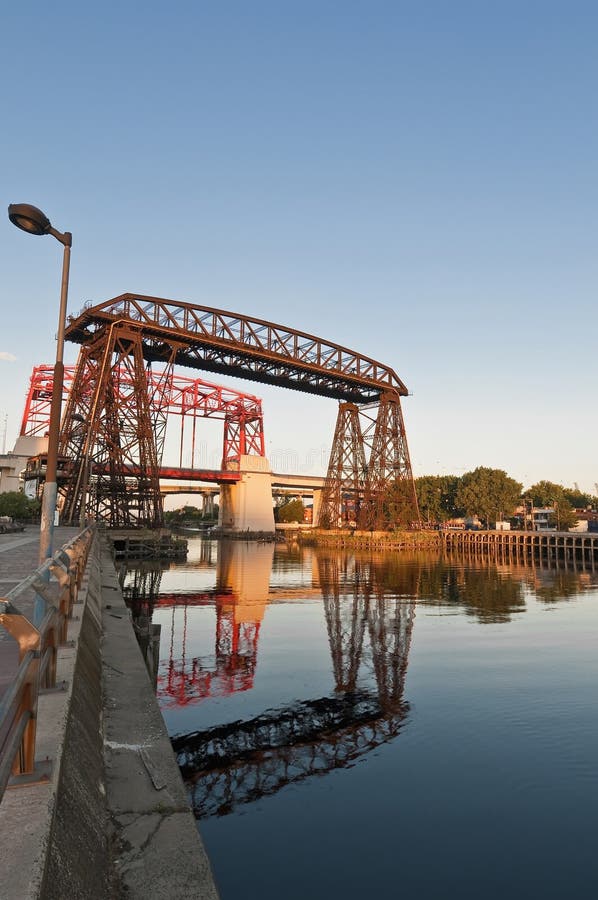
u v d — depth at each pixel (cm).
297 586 5103
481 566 7775
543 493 14088
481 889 895
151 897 505
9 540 3619
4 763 340
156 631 2975
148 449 6719
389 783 1269
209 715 1719
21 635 469
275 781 1277
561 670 2270
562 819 1115
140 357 6812
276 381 9050
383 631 3091
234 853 991
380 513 10356
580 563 8738
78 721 699
